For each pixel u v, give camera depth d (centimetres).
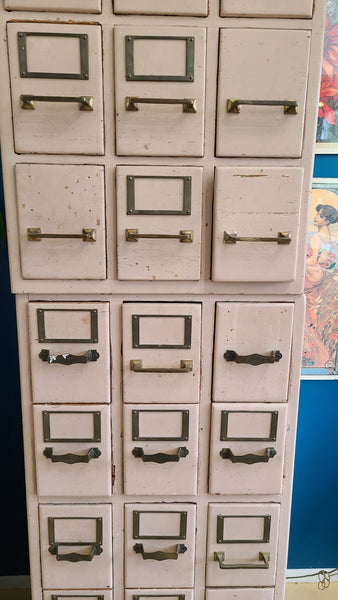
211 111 93
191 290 102
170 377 105
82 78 91
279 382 106
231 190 96
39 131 93
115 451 109
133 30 89
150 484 110
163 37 90
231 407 106
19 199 96
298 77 93
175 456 106
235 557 115
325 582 172
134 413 106
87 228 97
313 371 157
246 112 93
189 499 112
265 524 113
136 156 95
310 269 151
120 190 95
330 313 154
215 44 91
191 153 95
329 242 149
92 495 110
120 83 91
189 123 93
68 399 105
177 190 96
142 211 96
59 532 112
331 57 138
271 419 108
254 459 106
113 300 102
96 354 102
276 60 92
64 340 102
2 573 169
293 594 167
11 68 90
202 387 106
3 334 152
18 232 98
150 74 91
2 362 154
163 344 103
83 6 88
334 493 169
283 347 105
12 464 162
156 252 99
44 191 96
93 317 101
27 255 98
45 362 103
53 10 88
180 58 91
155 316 102
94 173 95
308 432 163
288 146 95
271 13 90
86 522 112
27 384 105
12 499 164
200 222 98
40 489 109
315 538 173
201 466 110
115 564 115
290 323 104
